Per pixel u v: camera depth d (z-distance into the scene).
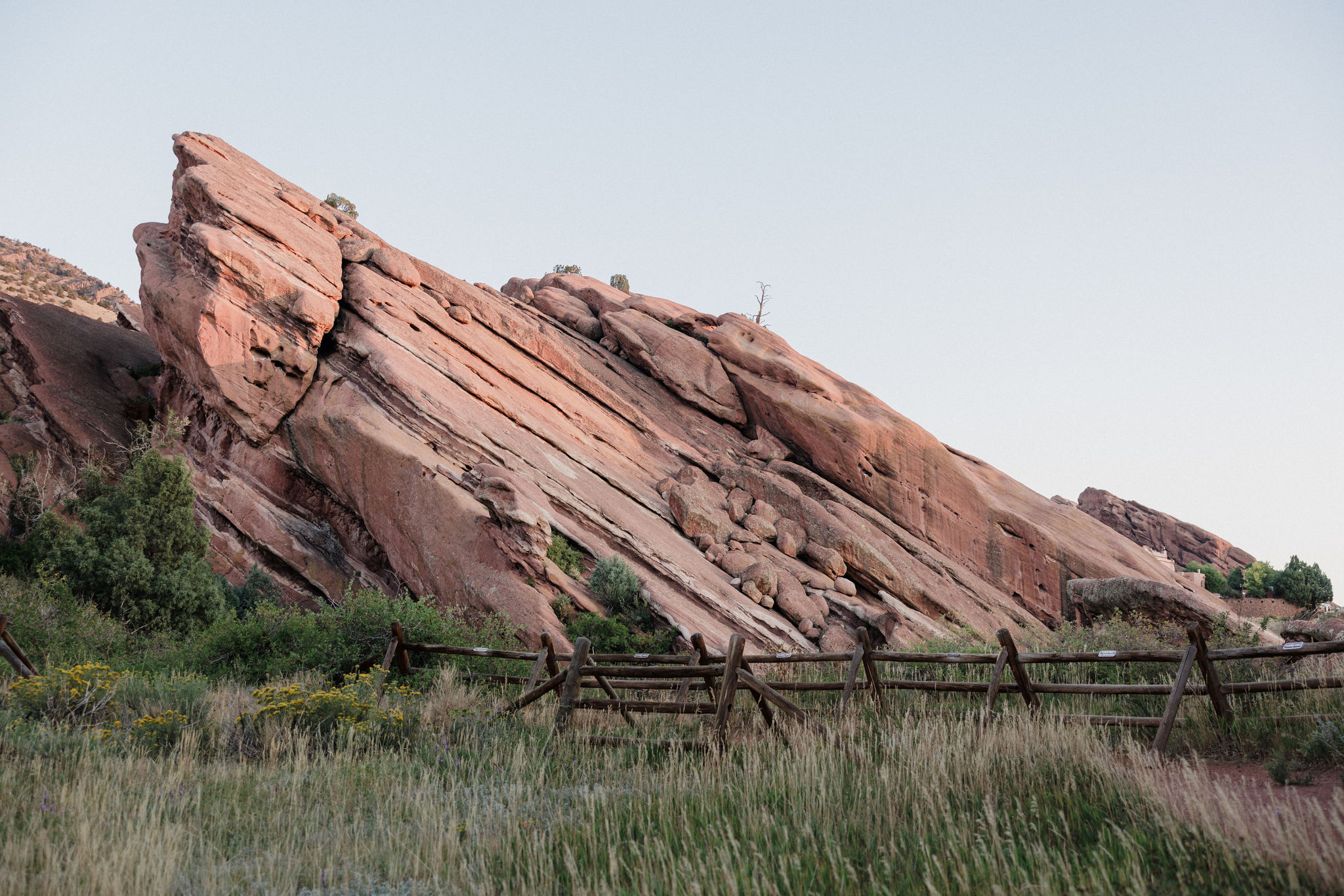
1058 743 5.91
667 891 4.10
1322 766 5.51
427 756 7.79
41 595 17.58
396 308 35.12
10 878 4.17
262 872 4.69
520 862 4.72
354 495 29.59
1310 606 52.00
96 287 88.62
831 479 41.16
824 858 4.37
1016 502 42.91
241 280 31.98
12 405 38.84
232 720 8.77
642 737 8.55
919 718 8.16
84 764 6.49
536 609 24.22
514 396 35.50
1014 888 3.71
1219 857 3.85
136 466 24.77
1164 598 15.38
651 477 37.16
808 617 30.11
